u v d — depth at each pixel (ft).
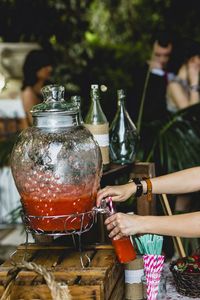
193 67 13.83
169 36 13.48
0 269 6.23
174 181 7.57
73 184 6.05
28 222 6.31
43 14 16.49
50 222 6.13
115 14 23.56
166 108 13.00
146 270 6.77
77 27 18.19
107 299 6.13
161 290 6.93
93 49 21.42
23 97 14.14
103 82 20.47
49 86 6.40
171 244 10.62
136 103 12.92
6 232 17.17
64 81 18.76
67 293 5.41
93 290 5.87
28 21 16.38
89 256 6.59
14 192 16.94
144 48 22.53
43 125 6.22
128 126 8.57
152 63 13.48
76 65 19.20
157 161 10.87
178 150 10.80
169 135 10.91
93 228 7.76
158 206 10.12
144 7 23.13
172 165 10.77
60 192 6.04
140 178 8.30
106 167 7.99
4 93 17.44
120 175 8.25
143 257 6.86
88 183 6.16
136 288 7.07
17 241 16.66
